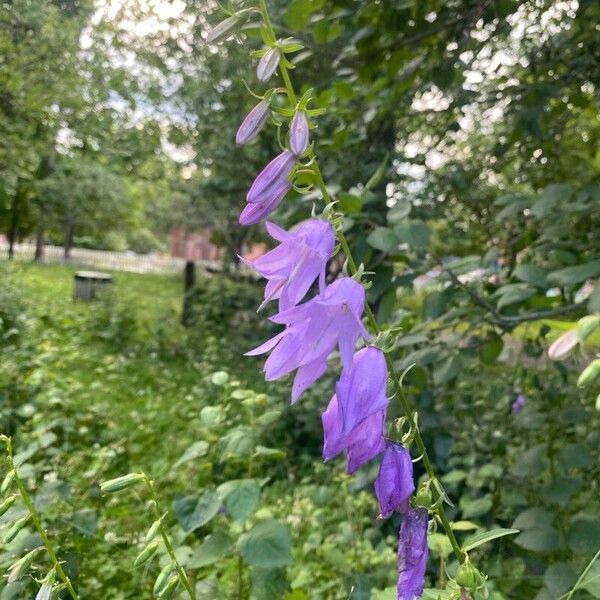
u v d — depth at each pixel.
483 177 7.04
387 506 1.23
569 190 3.02
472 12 3.89
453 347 3.32
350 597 2.35
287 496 4.34
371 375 1.20
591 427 4.20
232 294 11.87
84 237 43.09
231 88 9.06
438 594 1.62
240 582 2.56
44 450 3.89
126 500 4.07
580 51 4.67
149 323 12.77
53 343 8.98
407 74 4.22
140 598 3.09
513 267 3.69
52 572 1.57
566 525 3.45
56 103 10.95
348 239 3.17
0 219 34.06
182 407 6.81
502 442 4.16
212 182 11.56
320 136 4.45
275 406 5.78
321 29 3.62
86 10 10.69
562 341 1.57
